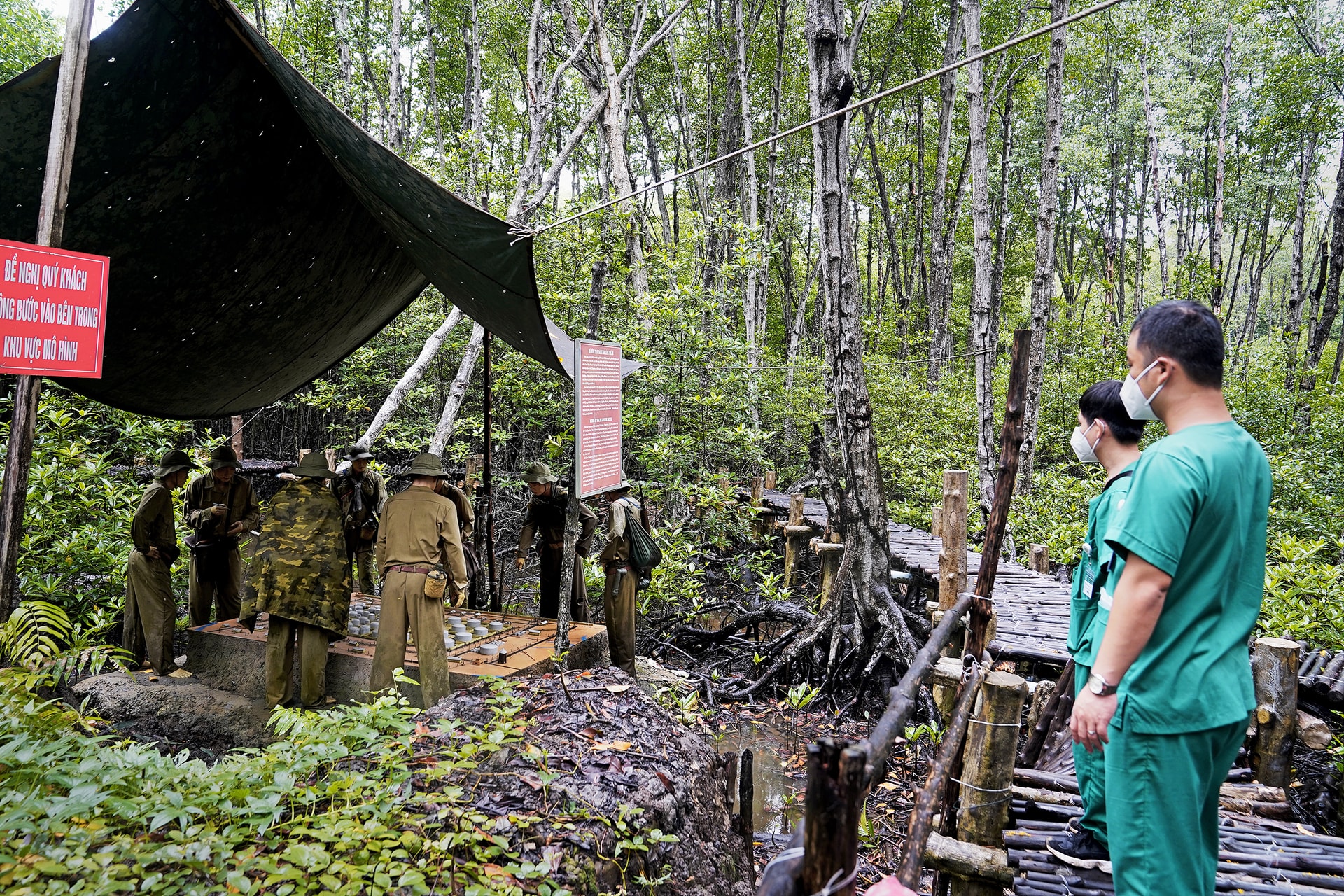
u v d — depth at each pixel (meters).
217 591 6.05
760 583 11.66
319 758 2.80
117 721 4.91
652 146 26.05
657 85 26.17
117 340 5.42
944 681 4.21
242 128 4.64
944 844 3.17
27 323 3.05
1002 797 3.15
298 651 5.11
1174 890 2.05
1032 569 9.00
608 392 5.11
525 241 4.08
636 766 3.29
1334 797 4.66
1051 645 5.96
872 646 7.86
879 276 32.00
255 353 6.33
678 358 10.43
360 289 6.38
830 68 7.34
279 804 2.60
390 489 10.77
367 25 18.31
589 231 12.15
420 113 24.47
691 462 11.56
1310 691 5.17
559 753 3.27
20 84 3.84
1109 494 2.70
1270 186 27.52
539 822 2.78
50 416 6.26
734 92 23.70
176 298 5.35
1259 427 13.45
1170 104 25.38
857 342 7.77
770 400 15.78
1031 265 30.84
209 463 5.97
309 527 4.91
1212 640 2.06
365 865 2.31
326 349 7.03
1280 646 4.31
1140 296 27.53
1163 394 2.21
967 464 14.88
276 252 5.45
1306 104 18.14
